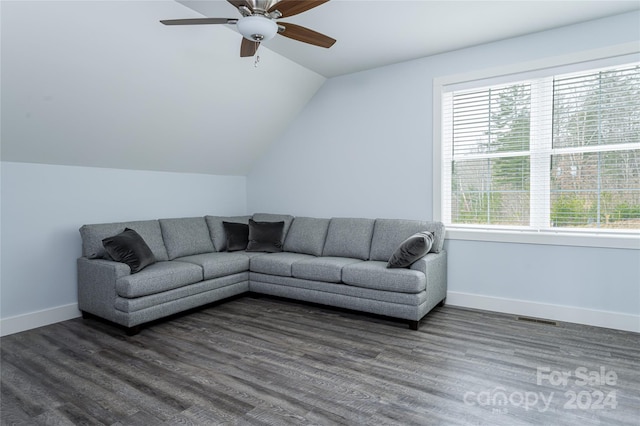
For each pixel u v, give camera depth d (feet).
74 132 10.34
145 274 10.01
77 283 11.35
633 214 9.90
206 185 15.72
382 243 12.31
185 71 10.83
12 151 9.76
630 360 8.07
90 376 7.50
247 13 7.07
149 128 11.83
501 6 9.20
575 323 10.41
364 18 9.77
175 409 6.33
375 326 10.40
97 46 8.76
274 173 16.55
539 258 10.90
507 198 11.62
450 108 12.42
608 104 10.11
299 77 13.76
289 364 8.02
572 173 10.66
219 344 9.15
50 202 10.81
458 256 12.16
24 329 10.18
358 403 6.48
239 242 14.29
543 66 10.67
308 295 11.87
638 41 9.49
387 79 13.33
